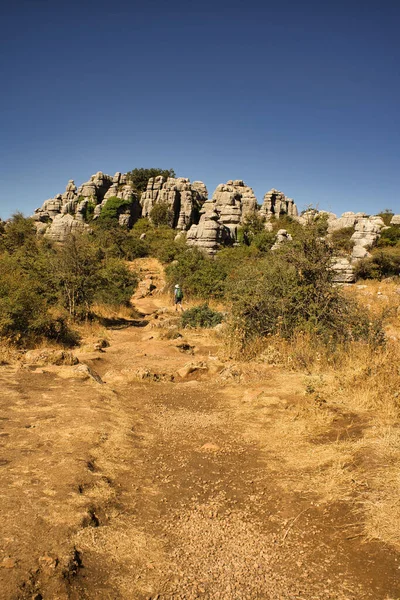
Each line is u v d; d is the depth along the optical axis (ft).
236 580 8.79
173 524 10.84
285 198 274.16
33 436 15.03
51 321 38.55
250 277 36.76
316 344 29.60
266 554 9.61
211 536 10.33
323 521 10.65
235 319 35.35
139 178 273.33
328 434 15.99
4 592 7.59
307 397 20.36
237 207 189.98
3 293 37.65
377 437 14.58
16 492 11.05
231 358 31.24
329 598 8.18
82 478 12.19
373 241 136.26
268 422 18.03
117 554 9.43
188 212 229.04
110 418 17.74
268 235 161.89
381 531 9.73
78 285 55.93
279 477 13.15
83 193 236.43
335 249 35.47
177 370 27.96
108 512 11.02
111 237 143.54
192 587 8.56
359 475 12.33
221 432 17.22
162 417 19.11
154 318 67.10
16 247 98.58
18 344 34.40
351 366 24.13
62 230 131.44
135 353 35.12
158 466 14.10
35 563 8.48
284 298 34.01
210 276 86.48
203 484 12.93
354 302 33.78
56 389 21.39
